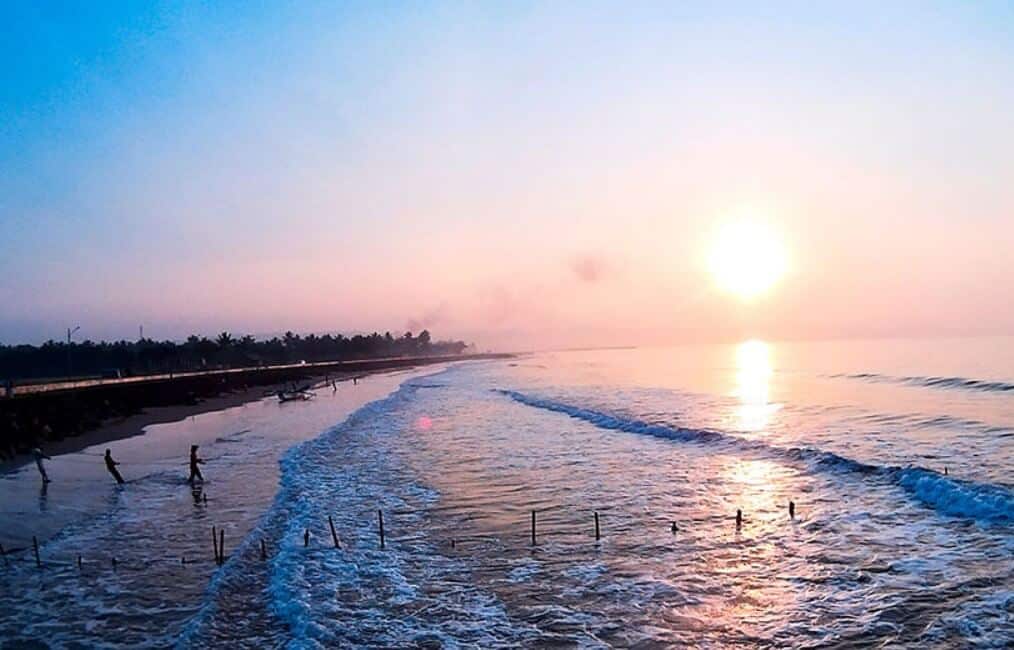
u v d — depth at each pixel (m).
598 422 42.22
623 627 12.53
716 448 31.20
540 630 12.45
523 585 14.66
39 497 24.22
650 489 23.23
